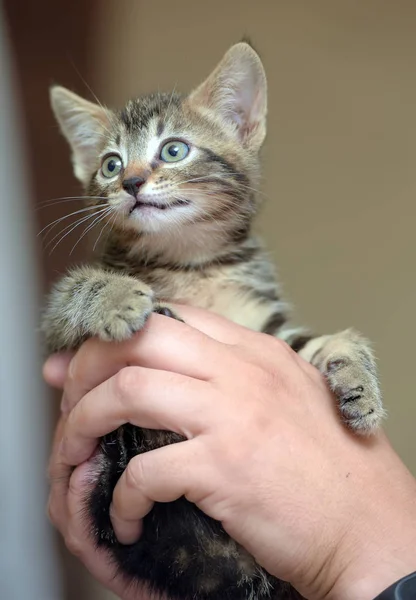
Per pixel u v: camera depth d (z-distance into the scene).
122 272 0.36
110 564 0.31
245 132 0.39
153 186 0.35
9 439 0.47
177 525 0.30
